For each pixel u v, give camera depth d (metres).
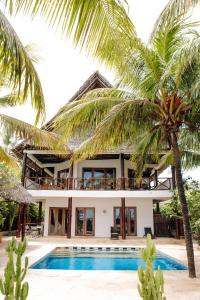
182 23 7.29
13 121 8.49
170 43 7.68
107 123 7.61
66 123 8.20
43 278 6.96
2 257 10.23
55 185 19.36
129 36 2.84
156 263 11.15
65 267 10.44
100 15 2.67
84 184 19.84
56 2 2.65
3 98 9.93
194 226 12.71
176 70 6.50
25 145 17.92
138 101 7.89
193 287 6.20
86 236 19.20
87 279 6.91
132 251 13.79
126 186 19.47
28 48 7.01
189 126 8.80
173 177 18.34
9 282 2.64
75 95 18.58
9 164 11.10
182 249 13.28
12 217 20.34
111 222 19.61
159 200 21.48
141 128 8.77
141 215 19.64
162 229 20.52
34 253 11.27
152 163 19.94
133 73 7.42
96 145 8.35
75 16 2.63
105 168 21.09
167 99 8.06
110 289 5.97
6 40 3.10
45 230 19.52
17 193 13.13
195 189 13.70
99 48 2.86
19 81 3.33
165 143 10.70
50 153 18.39
